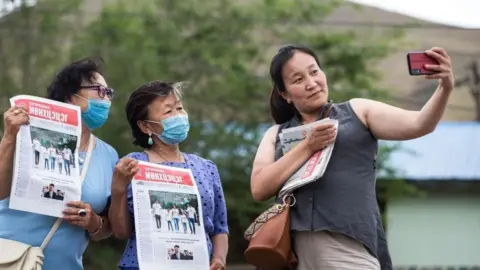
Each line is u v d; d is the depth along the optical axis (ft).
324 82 17.15
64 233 17.35
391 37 67.46
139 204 16.75
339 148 16.57
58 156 16.85
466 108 74.18
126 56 55.57
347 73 63.67
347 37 64.03
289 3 64.75
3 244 16.94
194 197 17.35
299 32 64.18
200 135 57.26
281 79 17.29
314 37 63.87
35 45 57.00
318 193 16.52
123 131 53.88
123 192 16.96
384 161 61.52
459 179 64.49
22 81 56.54
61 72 18.01
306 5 64.90
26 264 16.81
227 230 18.57
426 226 64.59
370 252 16.42
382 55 64.54
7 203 17.20
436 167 65.62
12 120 16.31
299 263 16.75
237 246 58.59
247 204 57.16
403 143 68.03
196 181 17.85
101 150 18.39
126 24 59.21
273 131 17.93
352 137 16.60
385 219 63.72
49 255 17.25
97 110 17.88
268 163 17.35
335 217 16.30
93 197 17.61
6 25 56.90
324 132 16.30
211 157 57.82
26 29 57.06
